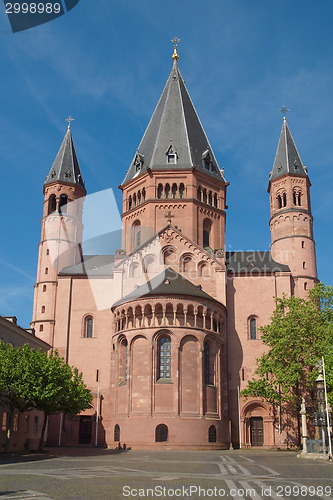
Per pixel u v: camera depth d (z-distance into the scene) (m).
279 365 58.28
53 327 71.25
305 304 62.38
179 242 68.88
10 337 50.09
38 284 74.75
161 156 77.50
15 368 41.62
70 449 55.28
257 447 63.03
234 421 63.78
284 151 79.56
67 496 16.84
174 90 84.06
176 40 89.94
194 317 57.88
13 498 16.30
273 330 59.50
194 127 82.00
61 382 45.00
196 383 55.81
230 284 69.69
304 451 42.91
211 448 54.69
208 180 77.62
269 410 64.19
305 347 58.72
